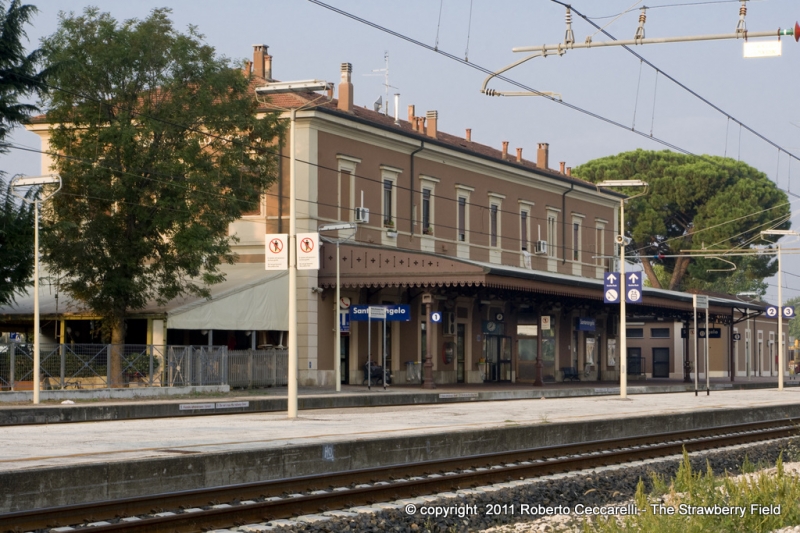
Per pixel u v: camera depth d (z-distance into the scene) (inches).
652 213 3068.4
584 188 2461.9
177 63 1460.4
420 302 1849.2
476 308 2006.6
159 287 1476.4
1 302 1370.6
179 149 1443.2
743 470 696.4
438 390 1595.7
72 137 1441.9
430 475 631.8
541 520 513.3
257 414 1061.8
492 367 2073.1
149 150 1421.0
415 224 1875.0
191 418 981.2
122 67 1428.4
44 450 613.6
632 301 1470.2
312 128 1640.0
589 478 659.4
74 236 1427.2
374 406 1299.2
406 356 1824.6
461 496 558.3
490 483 621.0
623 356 1476.4
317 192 1651.1
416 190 1882.4
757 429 1128.2
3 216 1354.6
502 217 2144.4
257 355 1560.0
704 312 2394.2
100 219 1435.8
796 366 3816.4
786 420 1210.0
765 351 3503.9
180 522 438.0
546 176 2288.4
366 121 1738.4
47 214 1439.5
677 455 830.5
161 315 1433.3
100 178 1405.0
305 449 596.4
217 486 542.3
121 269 1451.8
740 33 743.7
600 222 2583.7
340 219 1704.0
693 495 463.5
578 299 2049.7
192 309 1454.2
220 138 1439.5
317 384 1636.3
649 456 813.2
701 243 3019.2
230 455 552.1
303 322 1632.6
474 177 2057.1
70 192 1422.2
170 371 1392.7
